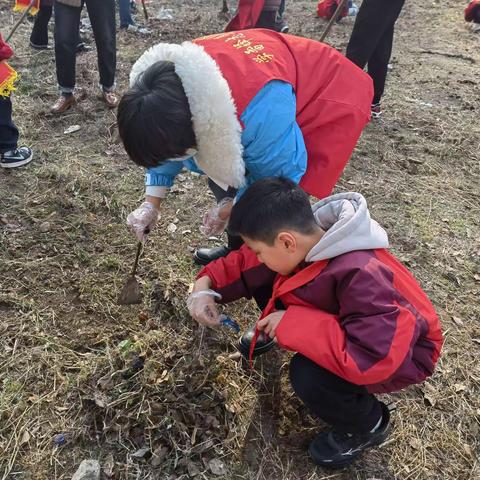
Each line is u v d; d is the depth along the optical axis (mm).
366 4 3893
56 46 3912
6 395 2164
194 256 2898
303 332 1726
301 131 1970
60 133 3955
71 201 3229
